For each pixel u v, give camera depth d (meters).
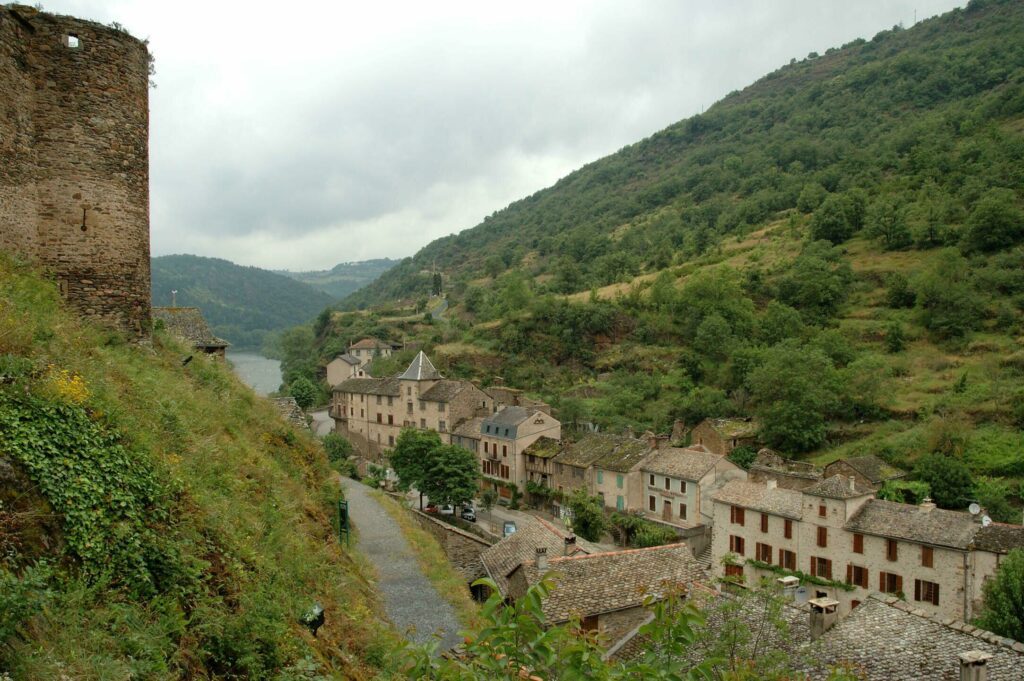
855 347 71.50
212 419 12.72
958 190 90.44
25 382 7.53
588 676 5.35
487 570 24.19
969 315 67.94
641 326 91.56
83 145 13.66
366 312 131.75
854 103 175.88
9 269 11.45
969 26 198.38
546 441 59.16
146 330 15.12
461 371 88.44
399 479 50.72
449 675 5.43
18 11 12.88
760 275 92.38
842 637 15.52
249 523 9.46
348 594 11.73
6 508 6.06
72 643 5.28
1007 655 14.08
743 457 55.12
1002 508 40.44
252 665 6.66
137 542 6.84
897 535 30.58
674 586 6.40
